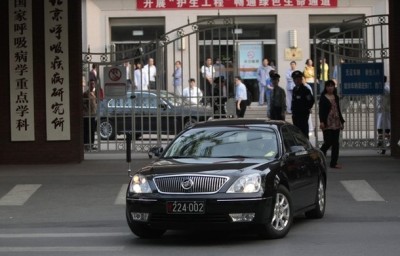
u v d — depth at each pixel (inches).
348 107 1978.3
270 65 3107.8
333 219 1226.6
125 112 2081.7
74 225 1224.8
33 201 1451.8
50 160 1892.2
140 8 3144.7
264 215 973.2
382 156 1947.6
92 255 950.4
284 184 1040.2
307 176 1141.1
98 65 2014.0
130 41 3179.1
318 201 1214.9
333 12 3129.9
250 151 1080.2
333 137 1729.8
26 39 1867.6
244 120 1170.0
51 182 1630.2
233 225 955.3
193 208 952.9
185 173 979.3
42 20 1867.6
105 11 3152.1
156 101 2027.6
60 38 1868.8
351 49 1969.7
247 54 3152.1
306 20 3139.8
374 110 1972.2
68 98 1883.6
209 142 1112.8
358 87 1942.7
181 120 2032.5
